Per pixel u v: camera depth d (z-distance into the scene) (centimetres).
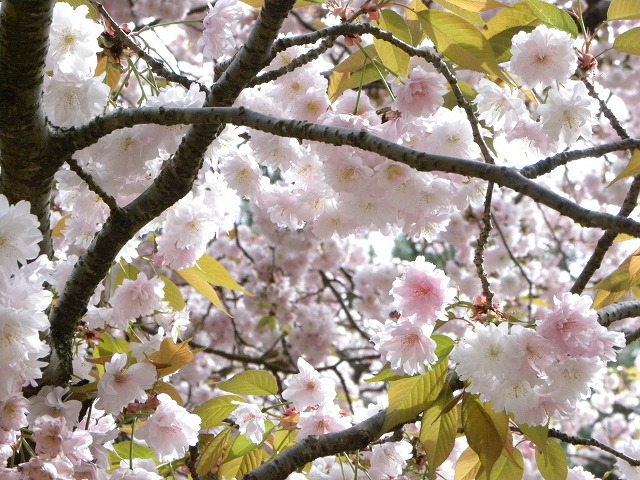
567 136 147
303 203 149
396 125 142
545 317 139
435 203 142
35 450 137
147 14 296
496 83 157
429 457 143
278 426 158
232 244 370
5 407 133
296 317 349
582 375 138
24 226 129
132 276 159
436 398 144
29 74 132
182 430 144
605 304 159
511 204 345
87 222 153
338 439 150
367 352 385
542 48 147
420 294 143
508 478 150
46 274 133
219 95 139
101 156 140
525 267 344
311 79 148
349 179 140
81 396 141
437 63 141
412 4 150
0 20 130
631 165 147
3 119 134
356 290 356
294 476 155
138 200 142
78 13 138
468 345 139
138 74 144
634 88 314
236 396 157
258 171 151
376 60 151
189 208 152
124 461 146
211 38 147
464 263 341
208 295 159
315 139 130
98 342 156
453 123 143
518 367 138
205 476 158
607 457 396
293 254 349
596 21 232
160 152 144
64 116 136
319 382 154
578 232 367
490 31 155
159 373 142
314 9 303
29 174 138
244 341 352
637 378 422
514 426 152
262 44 137
